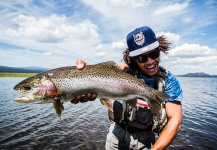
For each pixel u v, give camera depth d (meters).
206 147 2.45
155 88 0.98
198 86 16.84
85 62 0.97
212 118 4.08
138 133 1.02
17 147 2.36
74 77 0.91
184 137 2.79
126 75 0.96
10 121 3.47
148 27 0.94
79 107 5.26
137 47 0.93
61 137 2.73
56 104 0.91
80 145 2.46
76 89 0.91
